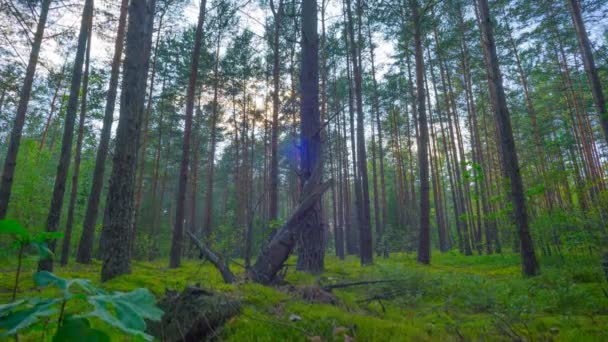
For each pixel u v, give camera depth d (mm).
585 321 3662
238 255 16328
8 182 8078
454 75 23469
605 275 5801
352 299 4570
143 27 6527
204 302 3051
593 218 7152
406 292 5055
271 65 19516
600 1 12281
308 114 7305
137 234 19125
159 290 4484
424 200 13641
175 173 33188
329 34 18391
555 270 6715
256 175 40094
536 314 4035
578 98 20266
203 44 17438
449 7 14773
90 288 1027
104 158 12625
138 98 6332
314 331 3049
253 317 3195
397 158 31750
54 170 17156
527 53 18953
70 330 897
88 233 12172
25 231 1257
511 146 8570
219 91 22094
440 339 3152
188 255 18531
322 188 5520
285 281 4984
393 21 14445
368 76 21984
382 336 3041
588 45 11781
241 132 27906
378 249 22312
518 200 8156
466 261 13711
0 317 891
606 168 19141
